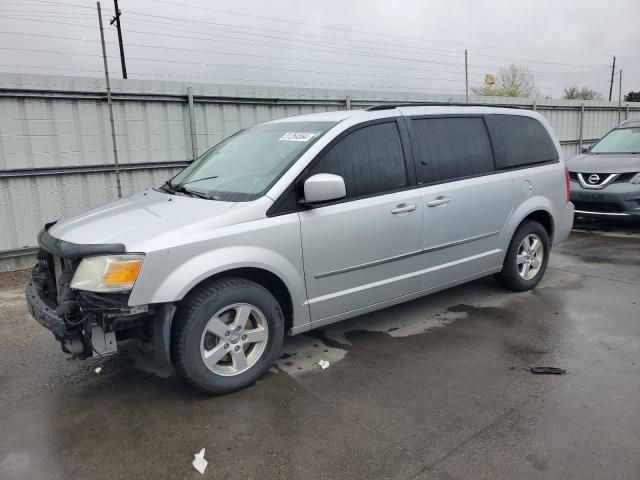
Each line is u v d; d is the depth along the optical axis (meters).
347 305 3.99
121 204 4.11
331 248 3.78
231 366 3.50
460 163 4.66
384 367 3.82
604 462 2.63
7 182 7.21
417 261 4.34
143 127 8.34
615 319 4.62
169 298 3.11
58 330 3.08
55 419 3.27
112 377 3.84
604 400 3.23
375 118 4.17
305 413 3.21
